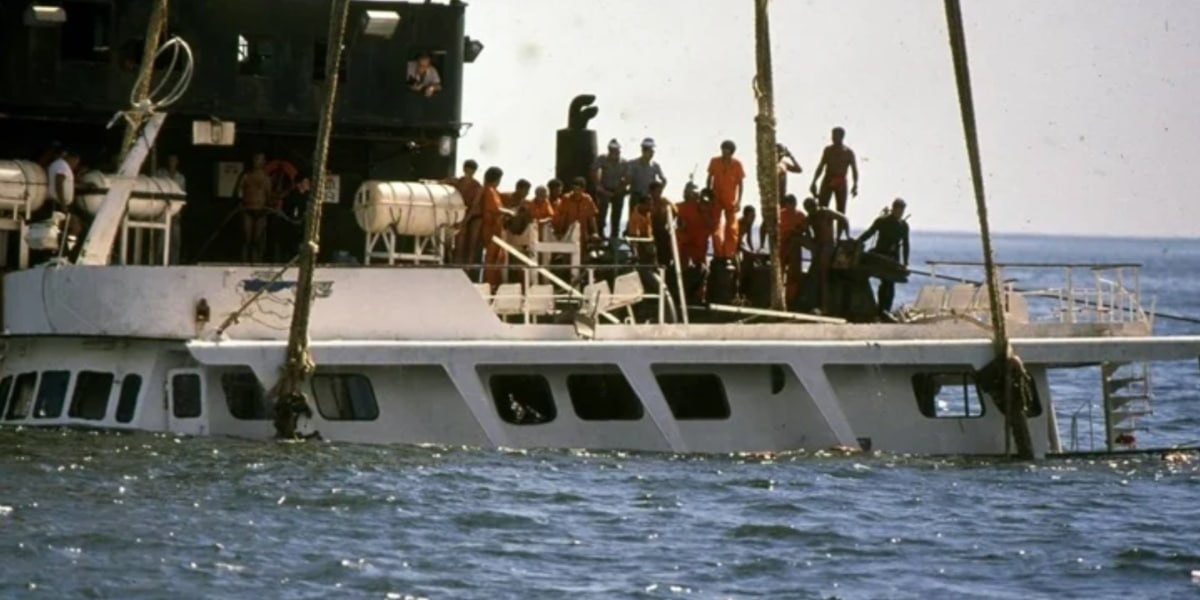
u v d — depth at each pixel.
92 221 128.62
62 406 124.19
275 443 120.75
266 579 94.56
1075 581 101.31
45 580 92.56
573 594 94.31
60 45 133.75
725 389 129.25
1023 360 134.75
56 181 125.88
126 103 134.62
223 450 118.50
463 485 114.50
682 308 134.38
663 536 106.25
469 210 136.12
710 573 99.56
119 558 96.69
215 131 135.00
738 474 122.44
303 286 119.44
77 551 97.38
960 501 119.12
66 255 129.00
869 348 130.62
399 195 130.25
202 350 118.56
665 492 116.25
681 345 126.69
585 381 127.25
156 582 93.25
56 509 104.62
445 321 124.62
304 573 95.81
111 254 131.50
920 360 131.50
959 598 97.12
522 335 125.75
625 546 103.81
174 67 135.00
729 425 129.25
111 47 134.25
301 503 108.69
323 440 122.12
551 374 126.25
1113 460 136.38
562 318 127.81
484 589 94.50
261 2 137.00
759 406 129.75
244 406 122.31
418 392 123.69
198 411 121.94
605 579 97.31
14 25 132.75
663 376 128.75
